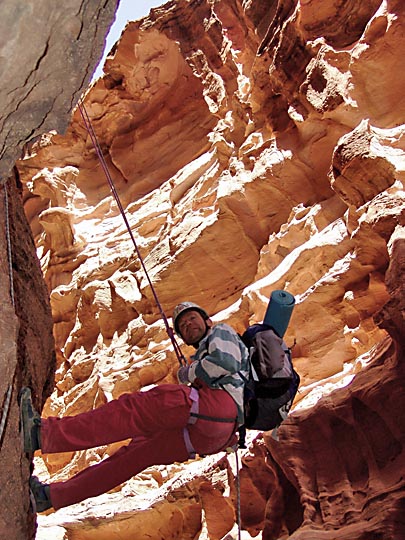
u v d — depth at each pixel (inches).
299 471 302.0
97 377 615.2
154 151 761.6
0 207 162.2
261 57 574.9
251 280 576.4
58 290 719.1
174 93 757.9
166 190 709.3
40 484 173.2
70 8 121.6
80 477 175.3
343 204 500.4
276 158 550.6
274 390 177.9
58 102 138.3
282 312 190.7
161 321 605.3
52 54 127.5
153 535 421.4
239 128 630.5
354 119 493.4
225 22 685.9
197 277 601.3
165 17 723.4
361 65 494.9
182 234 616.4
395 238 395.2
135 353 604.4
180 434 175.0
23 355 182.7
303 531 277.6
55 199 776.9
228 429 175.9
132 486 463.8
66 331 716.7
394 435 282.0
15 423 155.6
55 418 166.4
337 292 448.5
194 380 178.2
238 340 178.5
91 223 756.0
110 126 787.4
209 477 397.7
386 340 335.3
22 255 202.1
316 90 519.2
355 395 299.6
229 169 601.6
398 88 484.7
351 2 525.3
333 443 302.8
